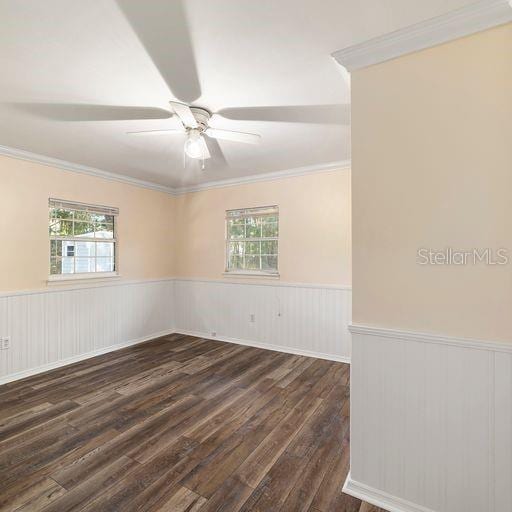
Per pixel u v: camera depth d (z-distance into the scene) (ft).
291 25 5.01
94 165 12.75
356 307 5.72
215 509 5.30
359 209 5.68
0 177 10.56
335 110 7.93
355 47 5.47
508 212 4.58
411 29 4.99
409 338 5.24
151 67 6.12
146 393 9.68
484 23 4.64
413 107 5.22
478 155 4.76
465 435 4.87
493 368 4.67
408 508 5.24
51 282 11.87
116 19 4.87
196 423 7.95
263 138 9.83
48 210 11.84
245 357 13.10
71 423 7.93
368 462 5.59
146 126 8.84
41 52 5.63
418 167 5.19
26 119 8.37
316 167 12.92
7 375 10.62
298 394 9.64
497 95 4.63
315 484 5.89
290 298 13.70
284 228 13.84
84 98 7.29
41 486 5.77
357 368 5.69
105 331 13.74
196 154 8.23
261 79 6.56
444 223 5.01
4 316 10.59
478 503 4.79
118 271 14.37
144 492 5.65
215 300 15.85
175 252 17.24
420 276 5.19
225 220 15.58
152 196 15.99
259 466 6.36
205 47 5.53
